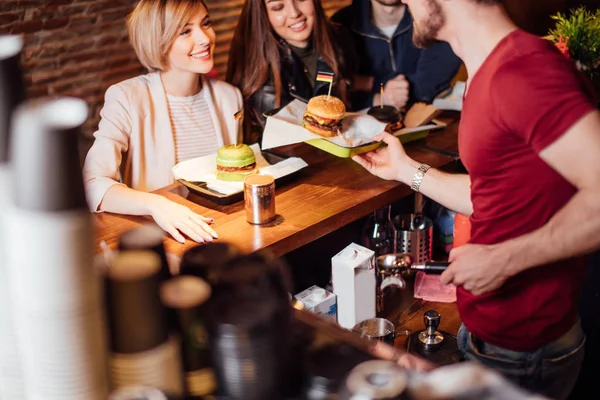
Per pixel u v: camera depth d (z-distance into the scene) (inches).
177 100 109.0
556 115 57.2
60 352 35.9
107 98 106.3
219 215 89.9
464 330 76.4
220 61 241.1
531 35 61.5
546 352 69.6
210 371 43.8
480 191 67.7
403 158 87.4
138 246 43.3
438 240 107.6
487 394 37.5
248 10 118.6
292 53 122.0
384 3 127.5
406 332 89.4
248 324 39.7
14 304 36.2
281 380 42.1
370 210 93.2
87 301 35.9
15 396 39.6
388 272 89.0
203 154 111.0
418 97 133.1
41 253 34.1
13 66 38.2
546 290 67.2
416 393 37.4
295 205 91.6
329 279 102.7
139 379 40.8
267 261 44.0
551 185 62.6
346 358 45.2
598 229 58.0
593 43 106.9
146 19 100.5
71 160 33.7
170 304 42.4
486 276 65.1
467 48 64.9
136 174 107.6
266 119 111.3
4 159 37.6
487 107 62.1
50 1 200.5
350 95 131.4
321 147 103.2
